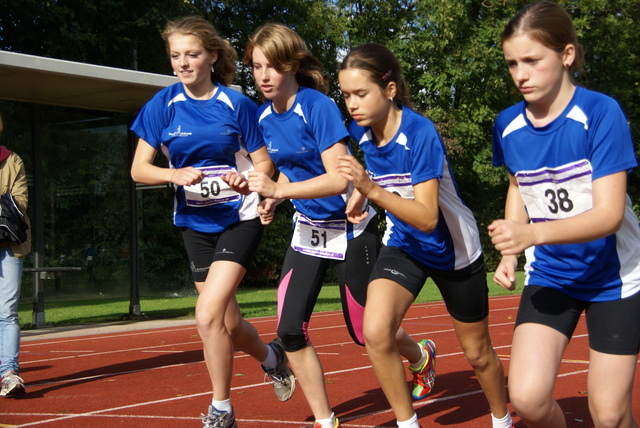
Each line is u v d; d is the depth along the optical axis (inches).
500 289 701.3
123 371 272.8
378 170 144.4
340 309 530.6
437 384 221.8
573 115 111.5
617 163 107.0
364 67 133.3
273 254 975.0
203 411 193.8
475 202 1190.9
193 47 159.6
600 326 112.7
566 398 197.6
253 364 278.5
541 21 106.3
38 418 189.0
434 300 608.4
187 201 167.2
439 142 134.9
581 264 113.8
